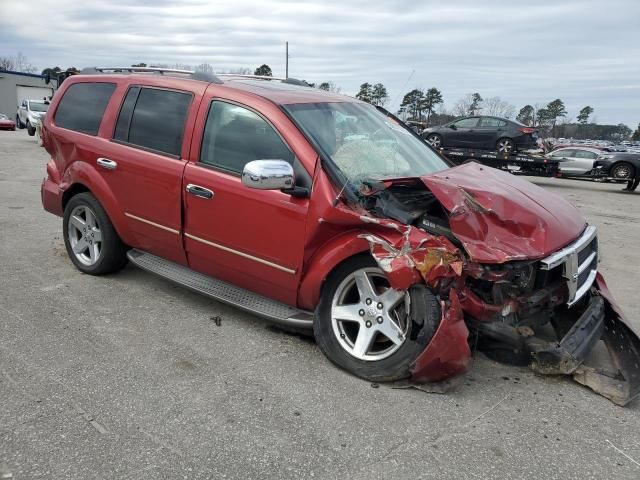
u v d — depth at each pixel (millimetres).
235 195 3861
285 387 3328
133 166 4496
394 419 3041
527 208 3367
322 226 3494
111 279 5117
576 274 3422
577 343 3543
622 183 20406
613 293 5672
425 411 3137
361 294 3490
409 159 4293
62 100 5406
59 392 3162
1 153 16703
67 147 5156
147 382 3320
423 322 3203
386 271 3213
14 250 5910
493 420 3086
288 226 3637
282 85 4613
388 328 3389
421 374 3234
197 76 4449
